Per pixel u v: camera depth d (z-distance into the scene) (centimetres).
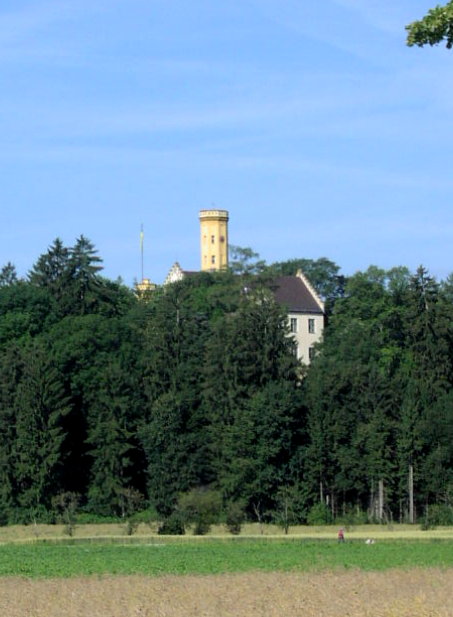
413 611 8019
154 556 13462
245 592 9319
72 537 17838
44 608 8550
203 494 19725
